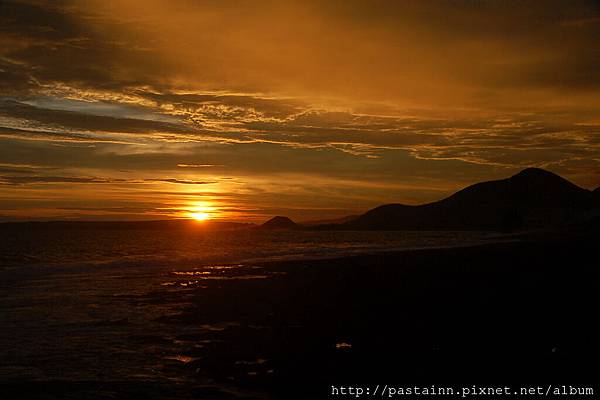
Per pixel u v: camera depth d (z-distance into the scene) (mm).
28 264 31719
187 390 8938
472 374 9539
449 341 11664
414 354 10805
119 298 18734
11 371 9930
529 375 9445
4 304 17453
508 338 11773
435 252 36188
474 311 14805
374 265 28109
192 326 13875
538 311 14539
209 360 10672
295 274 25359
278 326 13672
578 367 9820
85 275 26359
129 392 8836
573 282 19578
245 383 9297
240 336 12648
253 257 38031
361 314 14938
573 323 13062
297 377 9586
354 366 10125
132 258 37281
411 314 14703
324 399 8594
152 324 14141
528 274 22031
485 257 30547
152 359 10750
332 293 18891
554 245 39625
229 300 17969
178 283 22891
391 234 117938
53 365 10336
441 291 18516
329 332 12844
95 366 10266
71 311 16156
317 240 78500
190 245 59969
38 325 14070
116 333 13102
